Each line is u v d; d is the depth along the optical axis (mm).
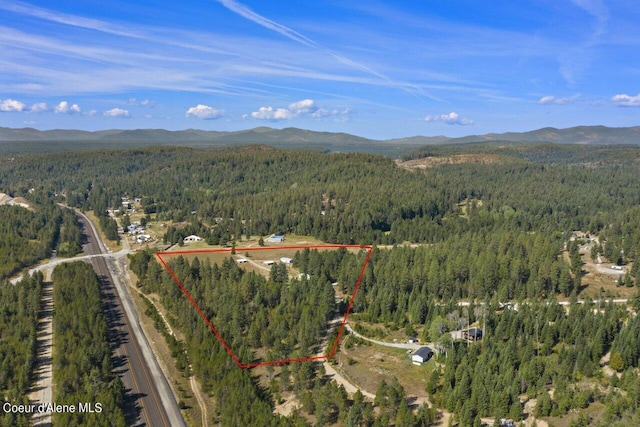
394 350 138375
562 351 123375
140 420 112312
